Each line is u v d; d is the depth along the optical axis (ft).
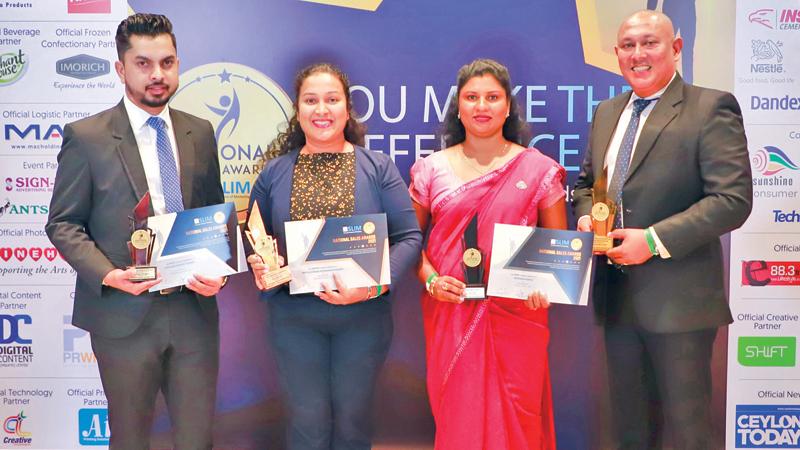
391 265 7.98
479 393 8.38
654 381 8.53
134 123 7.95
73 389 9.88
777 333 9.70
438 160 8.68
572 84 9.68
